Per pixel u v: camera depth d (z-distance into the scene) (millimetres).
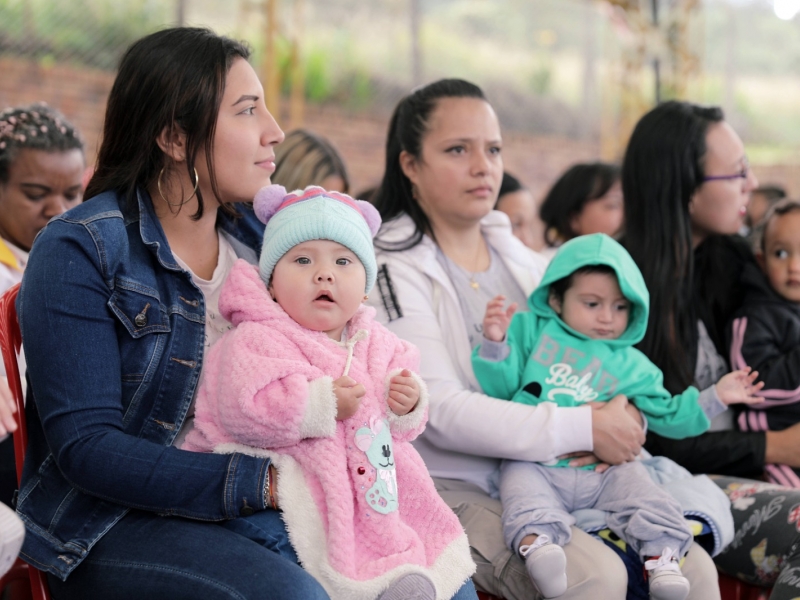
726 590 2268
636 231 2611
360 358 1678
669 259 2529
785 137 10617
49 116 2623
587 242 2301
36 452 1636
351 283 1659
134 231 1695
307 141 3416
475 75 9828
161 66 1670
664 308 2480
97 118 6840
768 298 2609
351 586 1474
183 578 1422
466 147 2350
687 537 1907
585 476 2105
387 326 2217
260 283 1688
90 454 1479
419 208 2469
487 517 2045
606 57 9352
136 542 1500
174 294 1695
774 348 2529
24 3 6770
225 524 1548
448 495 2156
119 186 1726
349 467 1581
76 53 6988
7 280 2480
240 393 1518
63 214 1619
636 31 7129
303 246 1653
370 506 1563
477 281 2445
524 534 1893
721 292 2703
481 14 10039
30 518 1571
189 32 1724
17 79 6531
